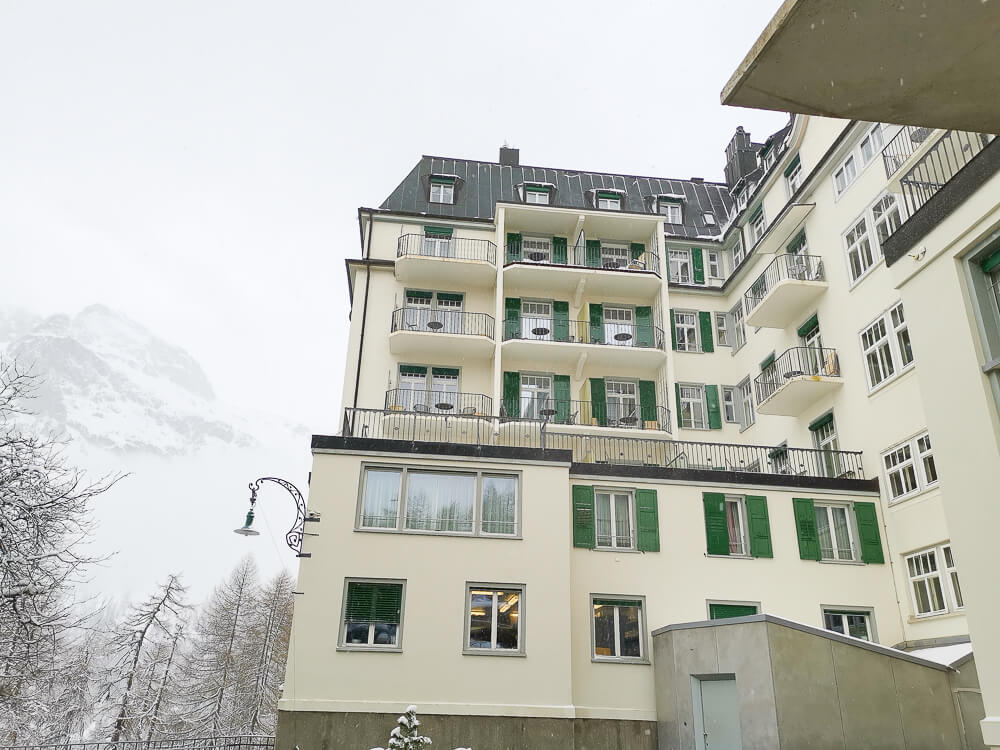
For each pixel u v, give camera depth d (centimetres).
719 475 1961
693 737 1487
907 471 1905
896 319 1980
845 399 2164
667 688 1611
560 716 1556
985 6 488
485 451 1778
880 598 1880
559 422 2650
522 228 2914
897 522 1906
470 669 1577
